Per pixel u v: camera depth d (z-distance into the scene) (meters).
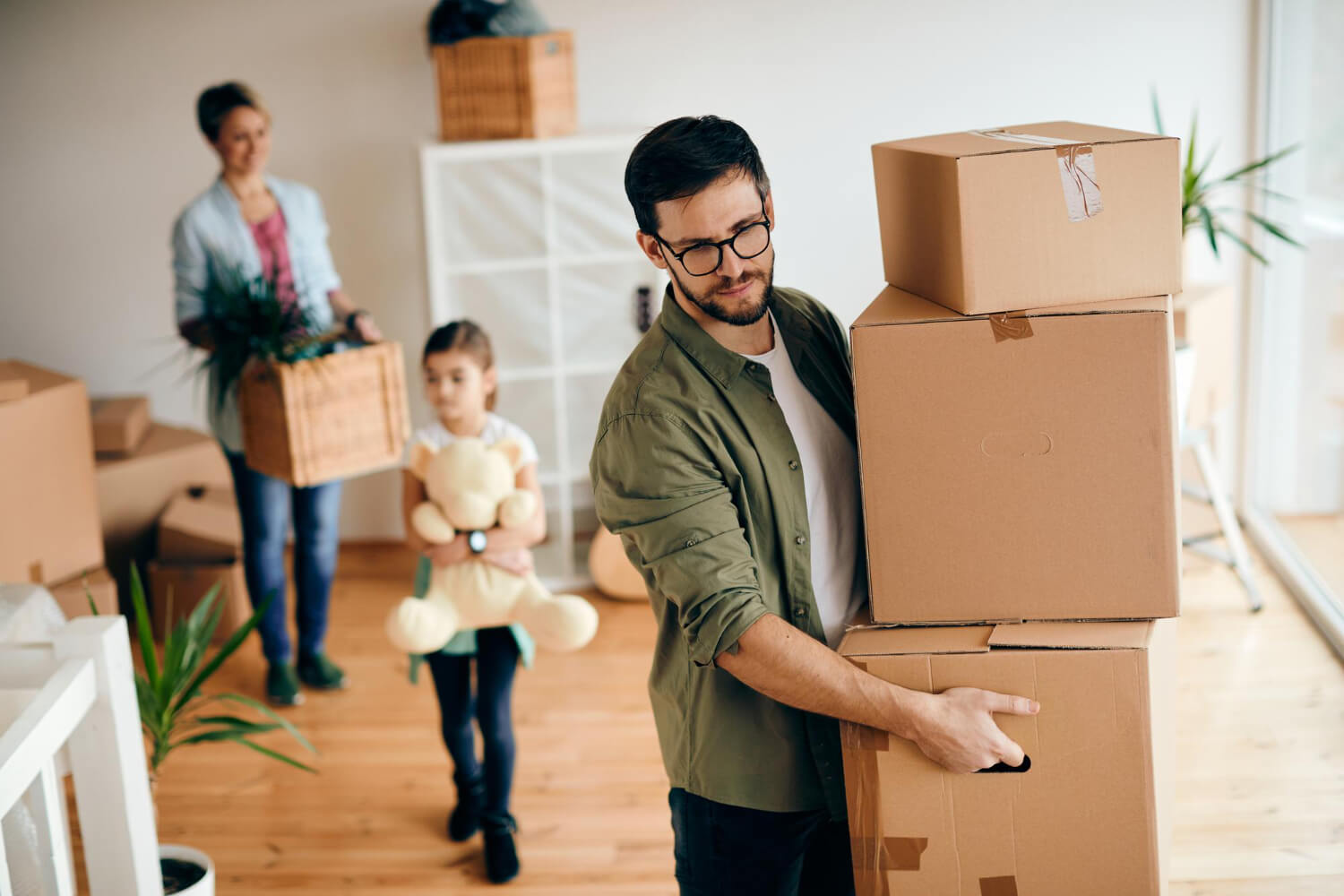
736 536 1.50
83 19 4.23
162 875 2.25
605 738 3.22
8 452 3.41
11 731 1.55
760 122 4.22
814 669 1.45
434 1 4.19
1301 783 2.79
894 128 4.21
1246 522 4.23
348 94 4.26
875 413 1.45
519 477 2.69
